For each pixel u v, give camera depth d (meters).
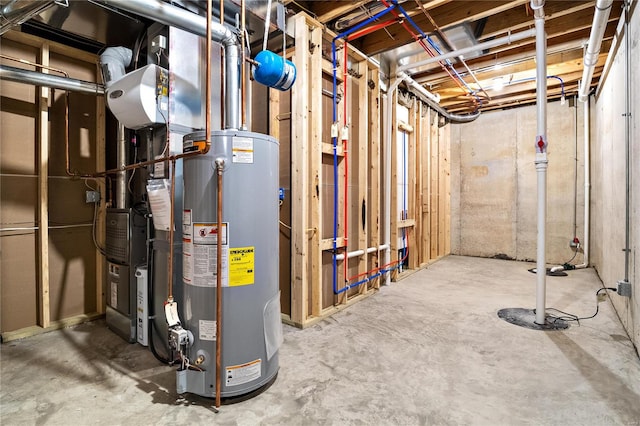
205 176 1.62
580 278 4.27
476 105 5.46
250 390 1.69
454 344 2.32
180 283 1.99
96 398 1.69
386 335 2.48
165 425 1.48
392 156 4.11
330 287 3.10
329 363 2.05
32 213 2.58
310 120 2.81
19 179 2.52
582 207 5.08
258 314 1.72
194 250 1.65
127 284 2.38
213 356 1.63
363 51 3.59
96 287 2.94
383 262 3.93
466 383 1.82
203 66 2.12
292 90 2.73
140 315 2.23
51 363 2.06
